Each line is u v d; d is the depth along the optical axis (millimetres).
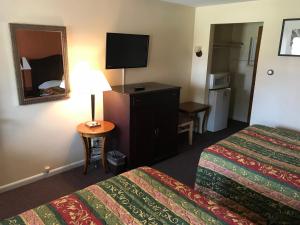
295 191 1774
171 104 3326
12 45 2373
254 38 4789
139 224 1263
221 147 2385
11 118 2533
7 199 2496
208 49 4223
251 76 4988
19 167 2697
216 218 1306
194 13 4242
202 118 4516
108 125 2986
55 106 2836
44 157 2875
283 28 3283
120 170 2986
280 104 3506
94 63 3090
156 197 1485
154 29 3666
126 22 3285
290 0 3195
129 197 1483
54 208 1377
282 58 3377
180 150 3830
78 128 2863
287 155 2248
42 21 2549
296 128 3406
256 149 2361
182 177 3051
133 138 2969
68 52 2818
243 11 3684
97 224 1259
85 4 2834
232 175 2107
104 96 3166
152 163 3338
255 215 1981
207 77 4383
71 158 3131
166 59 4000
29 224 1246
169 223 1271
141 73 3695
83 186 2758
